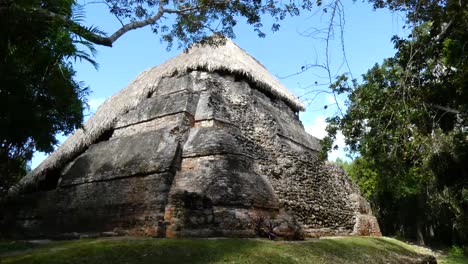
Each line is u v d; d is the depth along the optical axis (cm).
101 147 1067
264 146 1034
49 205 1032
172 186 828
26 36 497
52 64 579
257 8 712
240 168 849
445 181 909
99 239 757
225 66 1137
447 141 750
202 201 762
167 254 572
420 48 645
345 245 841
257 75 1236
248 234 750
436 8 608
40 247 721
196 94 1039
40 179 1181
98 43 491
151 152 902
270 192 883
